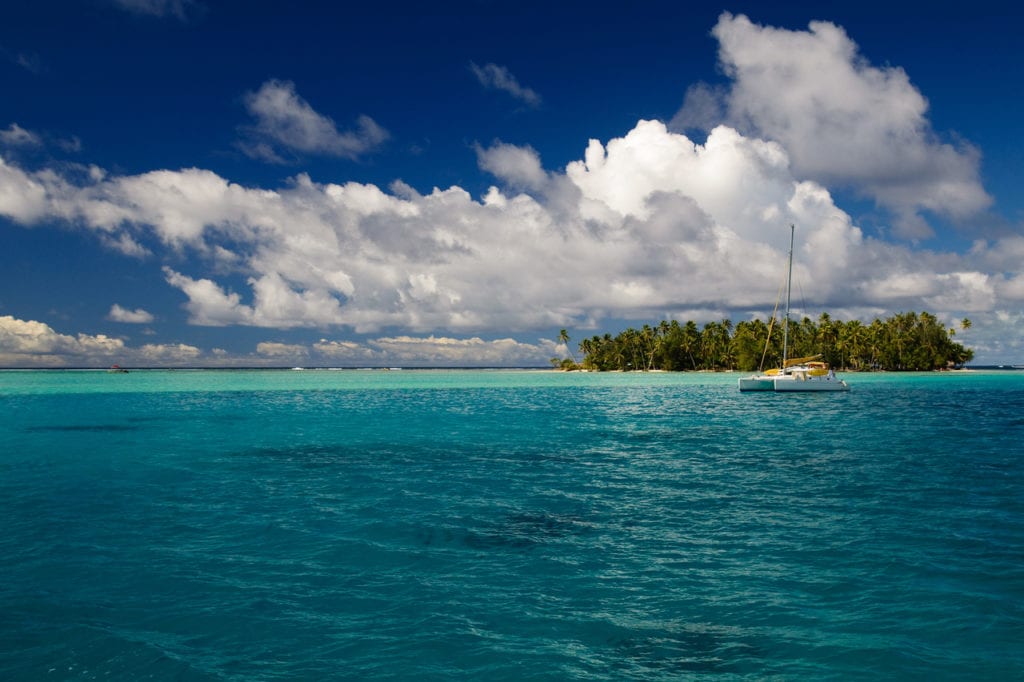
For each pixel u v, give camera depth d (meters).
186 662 6.74
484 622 7.76
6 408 44.06
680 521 12.54
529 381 105.25
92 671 6.54
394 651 6.99
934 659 6.78
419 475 17.78
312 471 18.42
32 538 11.23
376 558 10.19
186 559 10.11
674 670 6.60
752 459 20.58
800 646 7.10
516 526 12.17
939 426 31.19
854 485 16.05
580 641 7.25
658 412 41.19
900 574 9.34
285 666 6.66
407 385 88.44
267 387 79.00
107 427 31.16
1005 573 9.35
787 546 10.76
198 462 20.16
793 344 130.75
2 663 6.68
